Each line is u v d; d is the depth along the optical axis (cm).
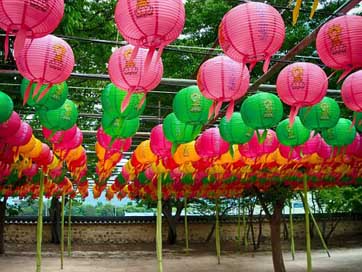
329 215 2439
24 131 678
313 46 973
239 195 1496
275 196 1188
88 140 1329
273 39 378
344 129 681
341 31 398
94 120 1260
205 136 730
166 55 1112
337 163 895
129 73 426
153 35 353
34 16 321
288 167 930
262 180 1124
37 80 421
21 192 1409
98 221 2508
